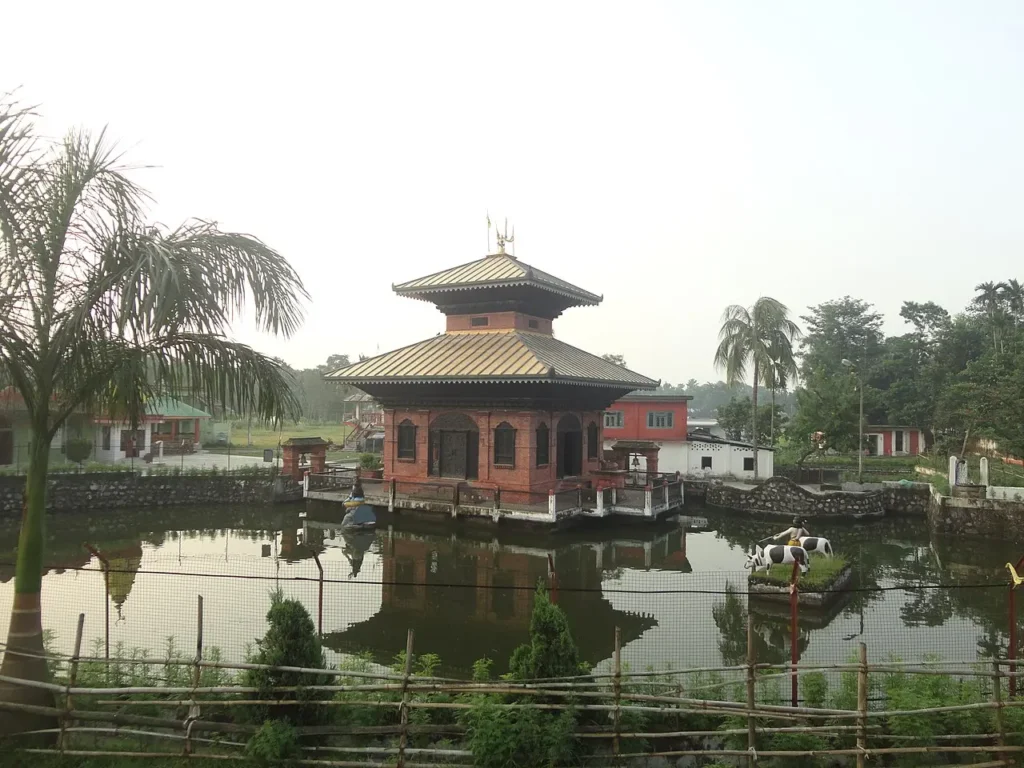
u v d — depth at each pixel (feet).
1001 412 104.73
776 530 98.32
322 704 26.50
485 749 24.50
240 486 109.91
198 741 26.48
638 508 90.79
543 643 27.73
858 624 53.36
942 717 26.89
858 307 232.94
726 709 26.16
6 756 25.05
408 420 102.89
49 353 25.88
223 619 45.88
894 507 110.01
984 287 215.92
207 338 27.68
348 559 73.72
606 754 26.11
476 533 86.58
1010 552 84.12
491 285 102.32
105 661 27.81
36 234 24.82
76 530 90.68
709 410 588.50
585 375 94.22
